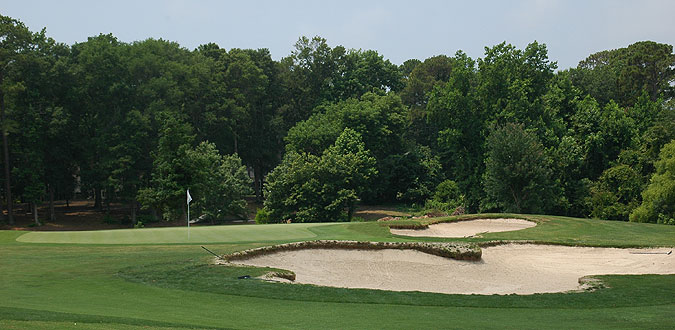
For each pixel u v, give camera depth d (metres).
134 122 56.09
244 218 57.75
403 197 71.25
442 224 32.84
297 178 52.09
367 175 56.84
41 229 52.75
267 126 79.38
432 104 56.19
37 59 54.69
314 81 86.81
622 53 88.31
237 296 12.15
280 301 11.79
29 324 7.79
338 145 61.12
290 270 17.20
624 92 74.56
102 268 15.30
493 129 46.66
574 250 22.14
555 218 33.56
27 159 54.06
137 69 60.78
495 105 52.66
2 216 55.78
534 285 16.95
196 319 9.42
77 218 60.69
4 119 51.94
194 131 68.88
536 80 54.25
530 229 29.17
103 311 9.69
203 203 50.59
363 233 26.67
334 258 19.56
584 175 52.81
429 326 9.60
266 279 14.20
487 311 11.51
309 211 50.66
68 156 59.41
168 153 42.44
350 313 10.71
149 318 9.19
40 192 54.03
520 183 44.91
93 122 59.25
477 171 53.59
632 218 42.00
